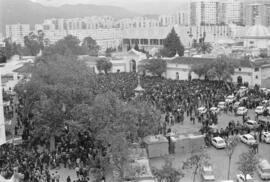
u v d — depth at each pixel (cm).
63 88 5656
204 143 5553
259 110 7194
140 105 5381
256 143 5425
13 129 6462
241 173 4494
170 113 7181
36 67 7462
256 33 16400
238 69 11025
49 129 5378
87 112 5178
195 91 8694
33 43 19825
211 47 16800
